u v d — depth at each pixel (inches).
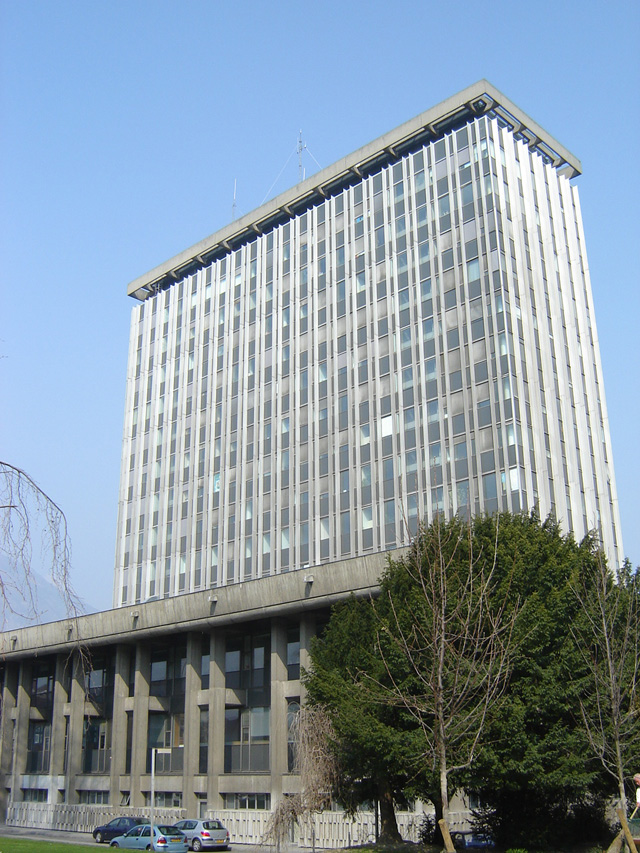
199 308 3038.9
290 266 2721.5
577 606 1056.2
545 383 2135.8
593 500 2139.5
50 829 2090.3
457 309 2190.0
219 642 1884.8
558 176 2534.5
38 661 2438.5
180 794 1932.8
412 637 985.5
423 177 2400.3
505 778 965.2
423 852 1042.7
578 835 1127.6
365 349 2385.6
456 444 2076.8
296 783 1624.0
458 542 975.0
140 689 2044.8
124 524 3016.7
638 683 991.6
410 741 963.3
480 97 2342.5
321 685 1119.6
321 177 2701.8
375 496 2209.6
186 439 2886.3
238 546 2549.2
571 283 2390.5
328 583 1620.3
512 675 988.6
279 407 2581.2
